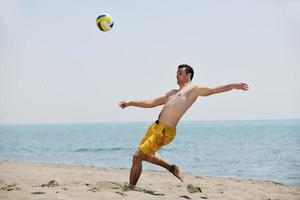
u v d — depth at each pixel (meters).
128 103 7.52
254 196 7.83
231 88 7.01
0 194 6.46
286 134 75.31
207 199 7.10
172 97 7.30
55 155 31.92
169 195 7.16
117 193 6.75
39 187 7.41
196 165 22.11
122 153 34.25
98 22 9.15
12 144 52.28
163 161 7.41
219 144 44.97
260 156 26.98
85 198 6.22
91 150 38.91
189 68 7.43
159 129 7.17
